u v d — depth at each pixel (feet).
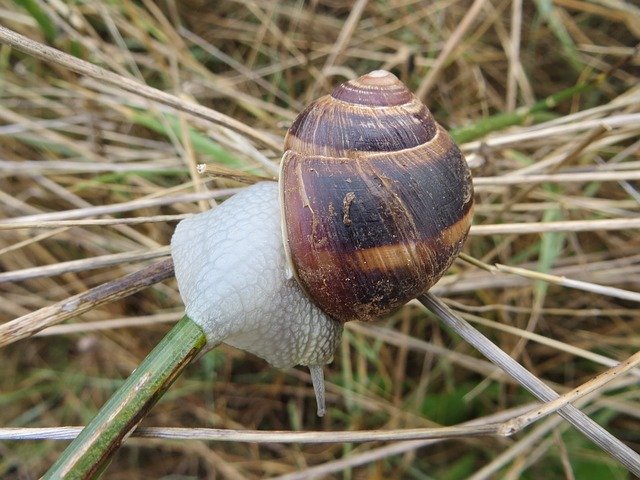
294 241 0.29
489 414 0.43
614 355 0.43
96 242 0.45
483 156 0.40
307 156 0.30
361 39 0.54
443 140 0.30
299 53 0.53
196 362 0.45
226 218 0.31
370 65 0.54
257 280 0.29
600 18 0.54
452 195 0.29
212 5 0.56
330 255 0.28
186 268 0.30
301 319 0.31
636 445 0.41
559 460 0.40
